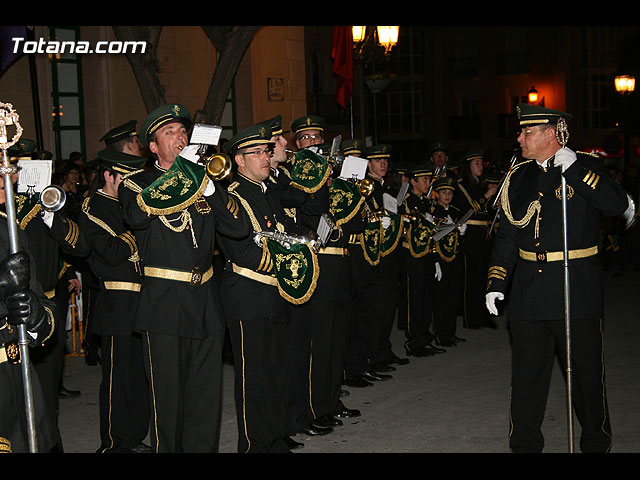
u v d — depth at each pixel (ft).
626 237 53.88
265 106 55.01
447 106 150.92
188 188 15.06
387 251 25.64
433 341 32.12
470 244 33.17
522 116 16.98
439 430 20.53
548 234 16.65
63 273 23.59
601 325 16.74
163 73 49.14
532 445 17.37
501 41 144.56
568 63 138.82
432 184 30.50
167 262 15.56
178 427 15.71
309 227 20.45
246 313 17.15
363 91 48.96
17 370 12.55
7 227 13.07
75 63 46.62
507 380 25.43
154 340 15.52
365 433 20.44
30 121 44.47
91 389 25.71
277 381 17.83
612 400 22.74
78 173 32.17
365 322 25.21
